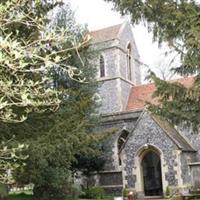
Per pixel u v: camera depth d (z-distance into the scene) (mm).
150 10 12383
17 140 10617
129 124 28547
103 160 25469
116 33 33812
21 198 20641
